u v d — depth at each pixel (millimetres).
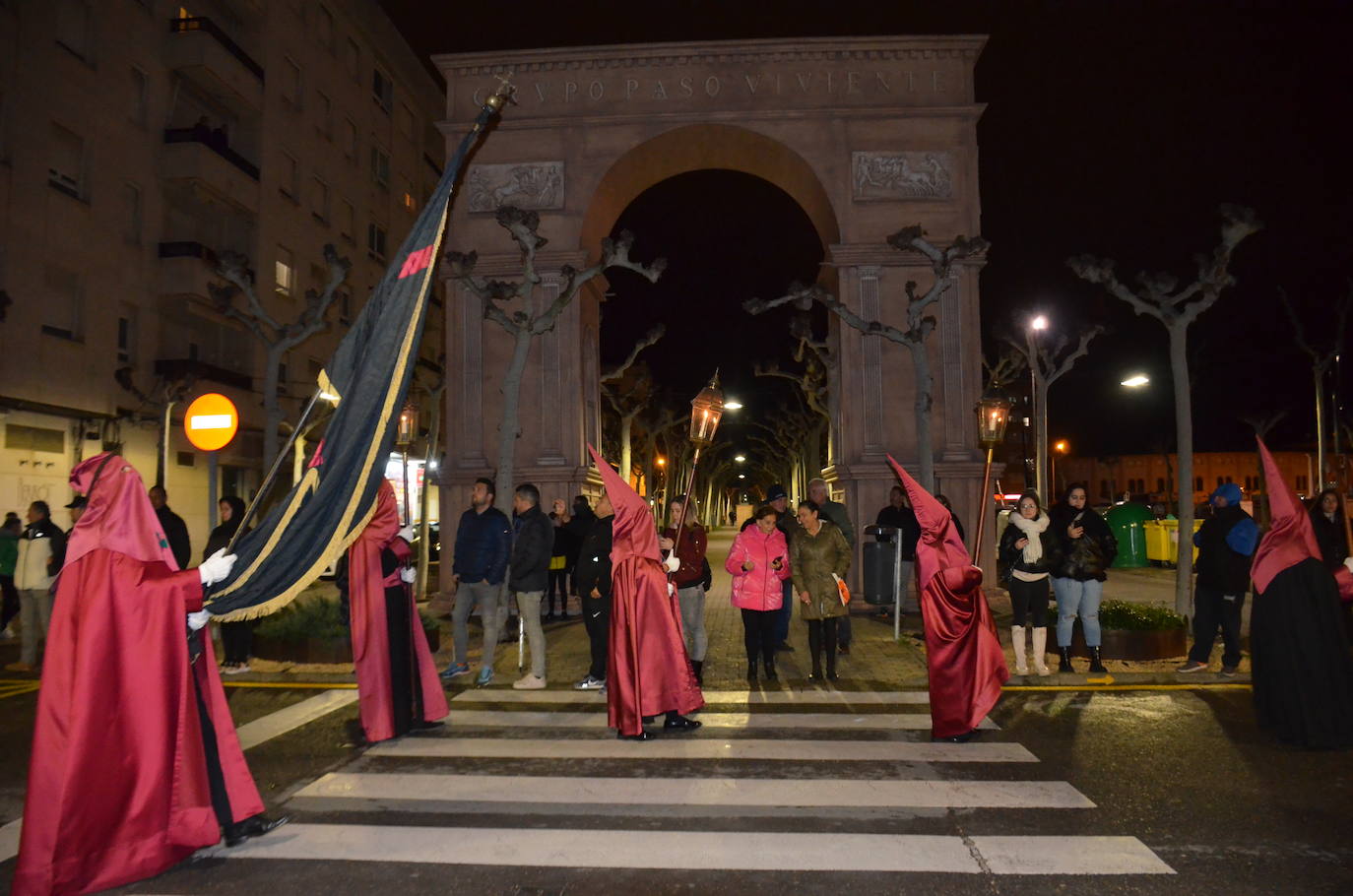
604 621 8883
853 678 9344
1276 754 6480
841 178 16266
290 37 30875
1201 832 4953
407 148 40750
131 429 23750
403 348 5098
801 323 18875
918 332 13570
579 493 15898
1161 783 5832
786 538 10016
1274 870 4441
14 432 20438
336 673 9750
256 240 28688
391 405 5043
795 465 46906
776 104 16406
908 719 7609
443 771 6195
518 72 16719
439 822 5180
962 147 16297
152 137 24797
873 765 6250
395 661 7008
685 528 8984
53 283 21500
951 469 15523
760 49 16453
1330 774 6004
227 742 4805
